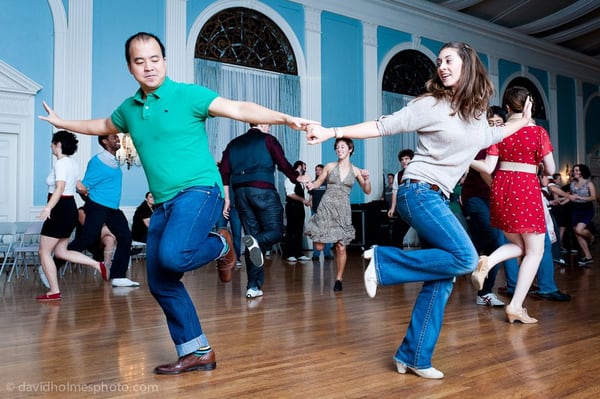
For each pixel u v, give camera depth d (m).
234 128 9.04
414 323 1.98
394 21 11.09
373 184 10.66
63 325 2.93
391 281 1.97
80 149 7.47
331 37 10.19
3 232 5.87
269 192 3.83
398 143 11.17
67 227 3.95
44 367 2.08
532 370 2.03
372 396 1.73
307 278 5.22
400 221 6.16
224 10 8.98
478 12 12.11
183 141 1.94
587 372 2.00
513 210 3.02
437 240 1.93
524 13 12.19
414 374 1.98
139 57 1.89
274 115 1.85
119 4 7.91
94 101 7.66
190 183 1.95
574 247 9.23
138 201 7.97
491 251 3.77
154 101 1.94
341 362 2.14
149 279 2.00
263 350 2.35
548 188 7.03
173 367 1.99
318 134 1.84
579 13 12.03
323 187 7.99
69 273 5.84
